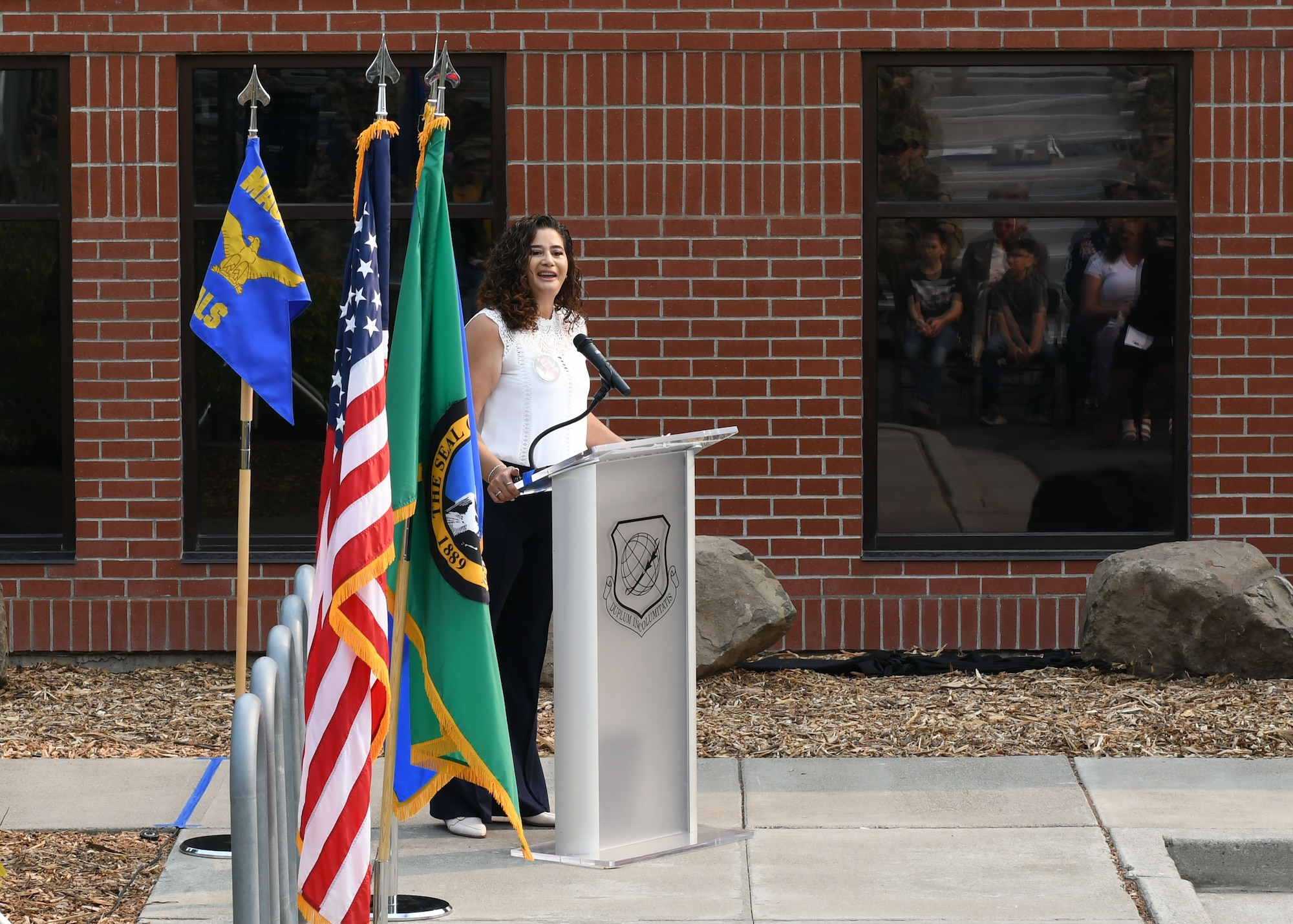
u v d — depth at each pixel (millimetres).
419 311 5633
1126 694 8914
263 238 7098
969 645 10156
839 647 10133
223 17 9922
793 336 10055
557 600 6367
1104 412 10289
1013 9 9953
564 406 6652
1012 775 7602
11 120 10094
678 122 9992
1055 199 10203
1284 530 10094
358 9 9945
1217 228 10023
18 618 10062
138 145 9961
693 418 10078
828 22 9953
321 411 10289
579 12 9953
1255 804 7109
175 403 10055
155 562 10102
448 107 10109
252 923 4301
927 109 10148
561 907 5961
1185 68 10086
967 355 10289
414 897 5980
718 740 8281
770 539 10125
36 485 10289
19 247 10172
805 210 10016
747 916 5852
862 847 6617
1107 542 10281
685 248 10016
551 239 6605
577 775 6410
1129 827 6789
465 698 5809
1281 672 9133
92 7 9914
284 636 5207
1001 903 5980
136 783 7523
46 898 6043
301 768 5645
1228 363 10062
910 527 10328
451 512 5789
